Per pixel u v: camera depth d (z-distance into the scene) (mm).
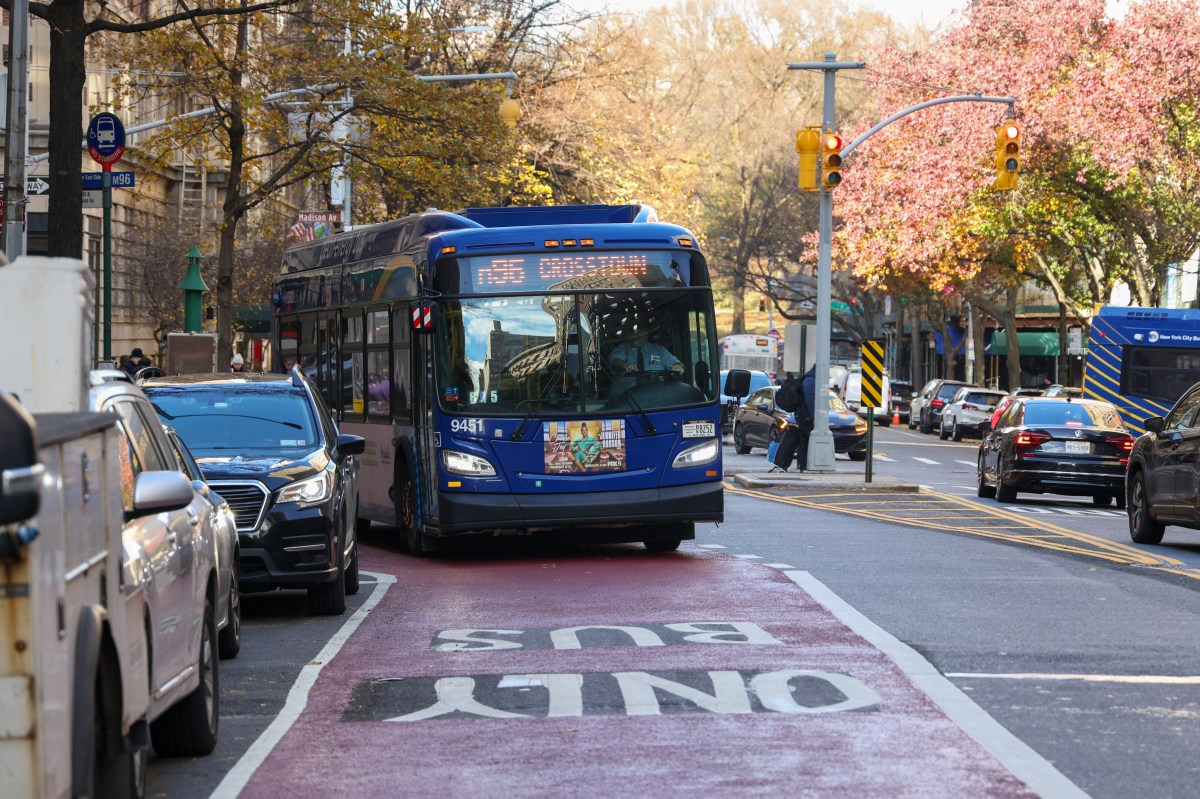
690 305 18984
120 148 21859
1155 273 51531
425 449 19078
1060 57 50469
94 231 47750
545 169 50625
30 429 4590
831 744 8812
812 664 11273
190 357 32562
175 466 9422
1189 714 9602
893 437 65875
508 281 18766
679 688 10453
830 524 23844
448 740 9086
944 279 58812
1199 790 7758
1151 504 21047
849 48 80875
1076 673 10922
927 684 10500
